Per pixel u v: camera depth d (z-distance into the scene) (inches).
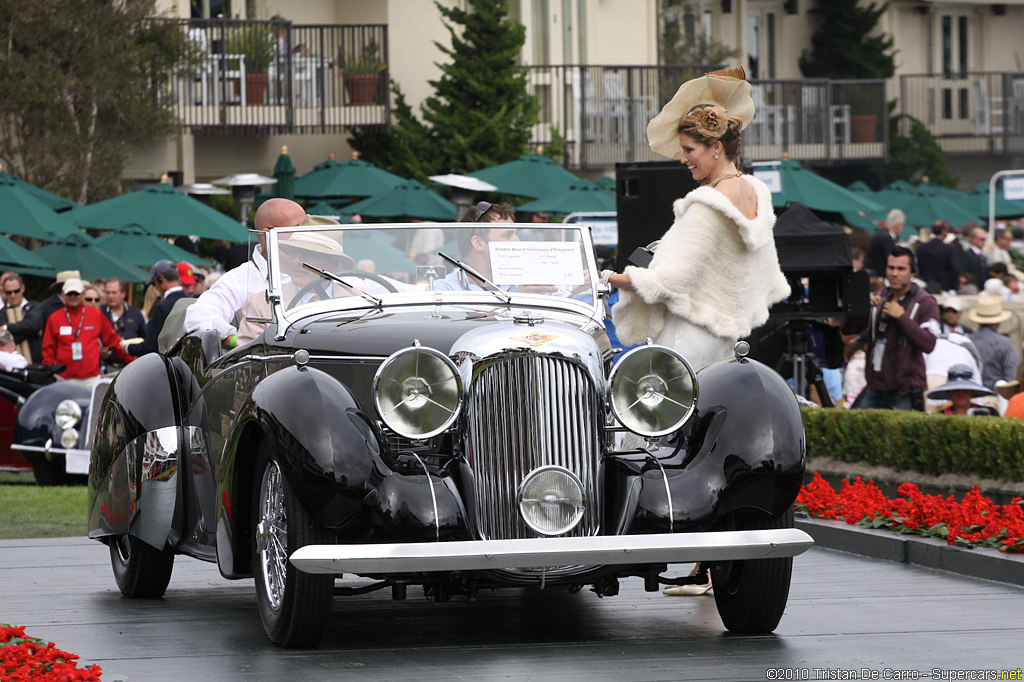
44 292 1915.6
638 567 611.2
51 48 2162.9
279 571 594.9
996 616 658.2
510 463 576.7
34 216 1680.6
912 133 3801.7
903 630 625.3
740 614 614.9
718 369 616.7
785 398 603.2
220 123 2588.6
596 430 588.1
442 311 644.1
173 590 760.3
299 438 561.9
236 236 1855.3
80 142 2153.1
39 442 1238.9
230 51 2603.3
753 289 666.8
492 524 573.0
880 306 1130.0
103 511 722.2
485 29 2704.2
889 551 837.2
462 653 580.1
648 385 597.6
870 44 3816.4
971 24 4146.2
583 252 681.0
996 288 1712.6
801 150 3447.3
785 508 591.8
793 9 3855.8
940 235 2283.5
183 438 712.4
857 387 1332.4
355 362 611.2
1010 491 909.8
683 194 1079.0
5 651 531.8
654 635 619.8
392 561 536.7
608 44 3225.9
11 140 2181.3
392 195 2089.1
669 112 709.9
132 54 2199.8
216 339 711.1
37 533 960.3
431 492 567.5
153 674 542.9
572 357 585.0
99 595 739.4
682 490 585.6
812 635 615.8
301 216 731.4
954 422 951.6
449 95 2721.5
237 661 566.6
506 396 579.2
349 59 2787.9
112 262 1685.5
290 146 2847.0
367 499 560.7
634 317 671.1
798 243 1085.8
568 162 3011.8
